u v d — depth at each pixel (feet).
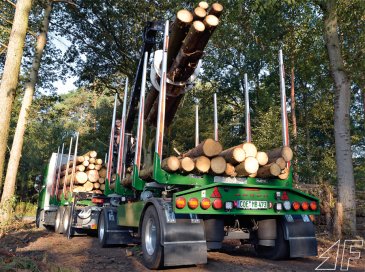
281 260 20.58
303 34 45.68
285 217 20.43
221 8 19.88
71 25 72.79
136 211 21.61
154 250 17.48
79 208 33.63
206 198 17.69
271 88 65.26
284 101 20.99
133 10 68.33
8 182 48.16
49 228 46.32
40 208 48.73
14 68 38.99
